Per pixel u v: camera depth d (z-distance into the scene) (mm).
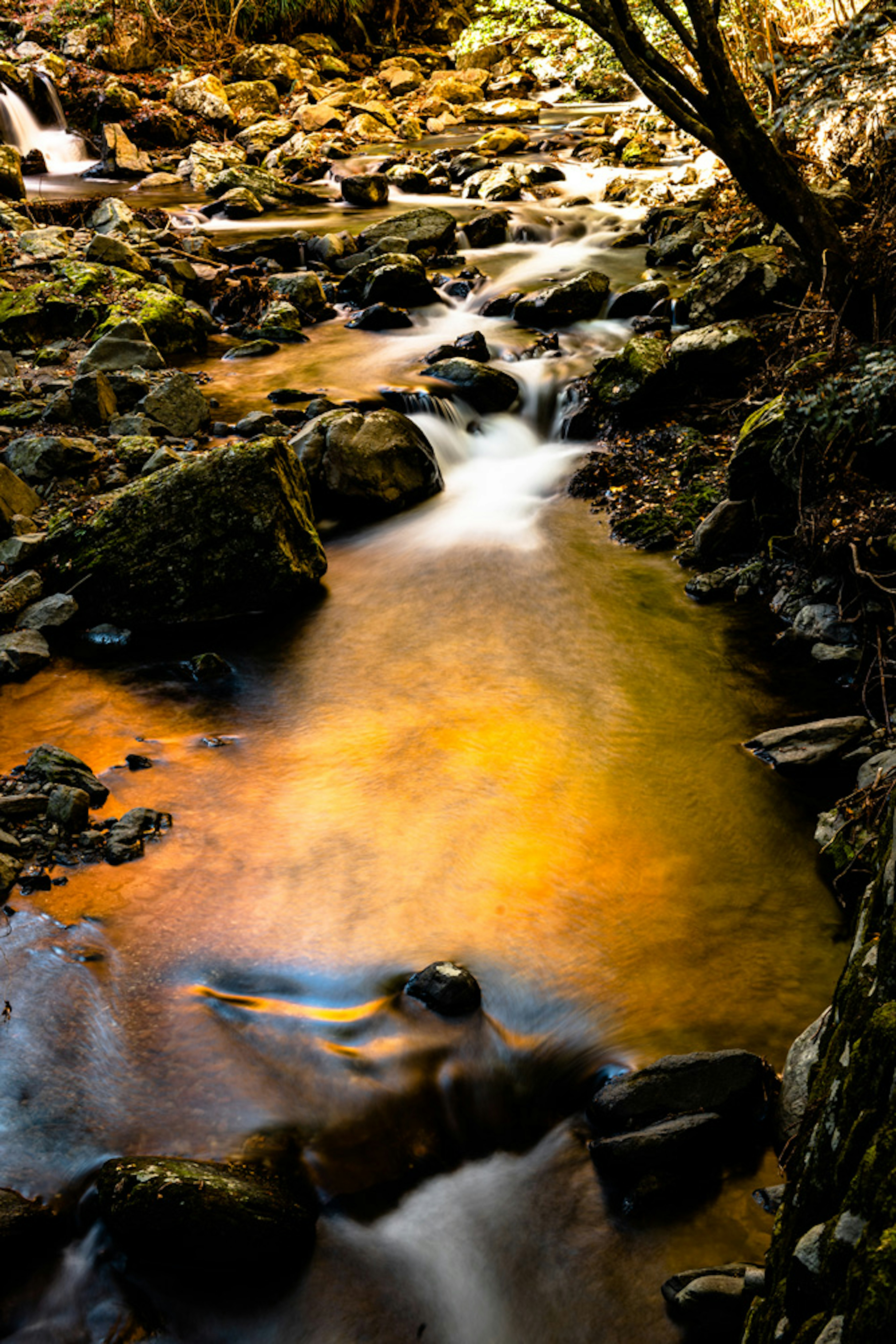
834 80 5867
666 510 6469
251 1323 2562
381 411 7000
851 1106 1674
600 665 5188
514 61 21250
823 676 4973
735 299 8055
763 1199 2756
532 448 7633
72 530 5727
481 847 4027
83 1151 2893
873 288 5570
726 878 3857
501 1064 3197
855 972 1946
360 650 5398
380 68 21391
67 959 3523
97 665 5305
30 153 15016
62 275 9328
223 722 4852
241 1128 2971
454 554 6273
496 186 13438
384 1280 2639
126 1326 2551
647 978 3439
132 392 7719
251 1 19984
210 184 13984
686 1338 2469
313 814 4230
